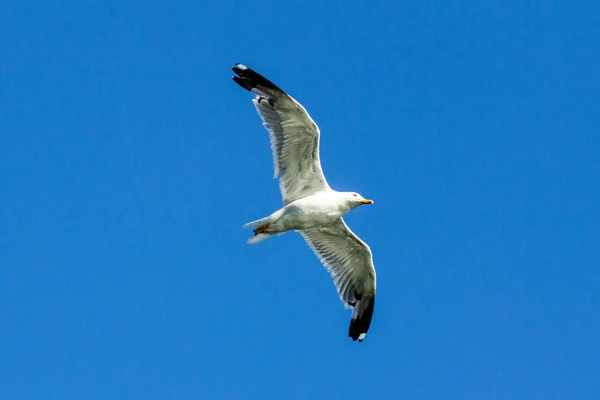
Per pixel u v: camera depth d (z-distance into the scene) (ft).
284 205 62.08
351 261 67.26
